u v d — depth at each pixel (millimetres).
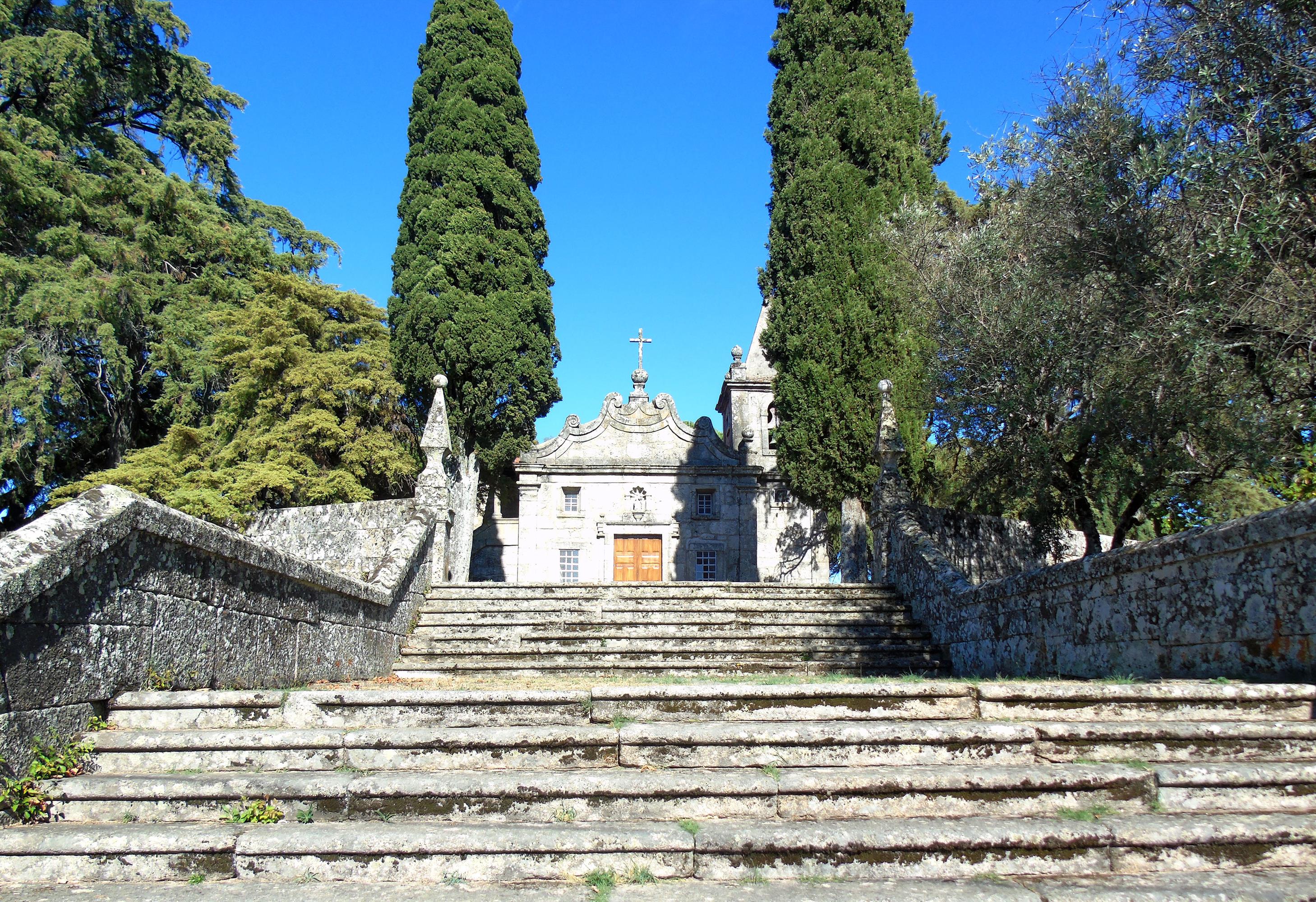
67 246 22297
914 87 20188
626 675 10445
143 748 4984
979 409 13727
